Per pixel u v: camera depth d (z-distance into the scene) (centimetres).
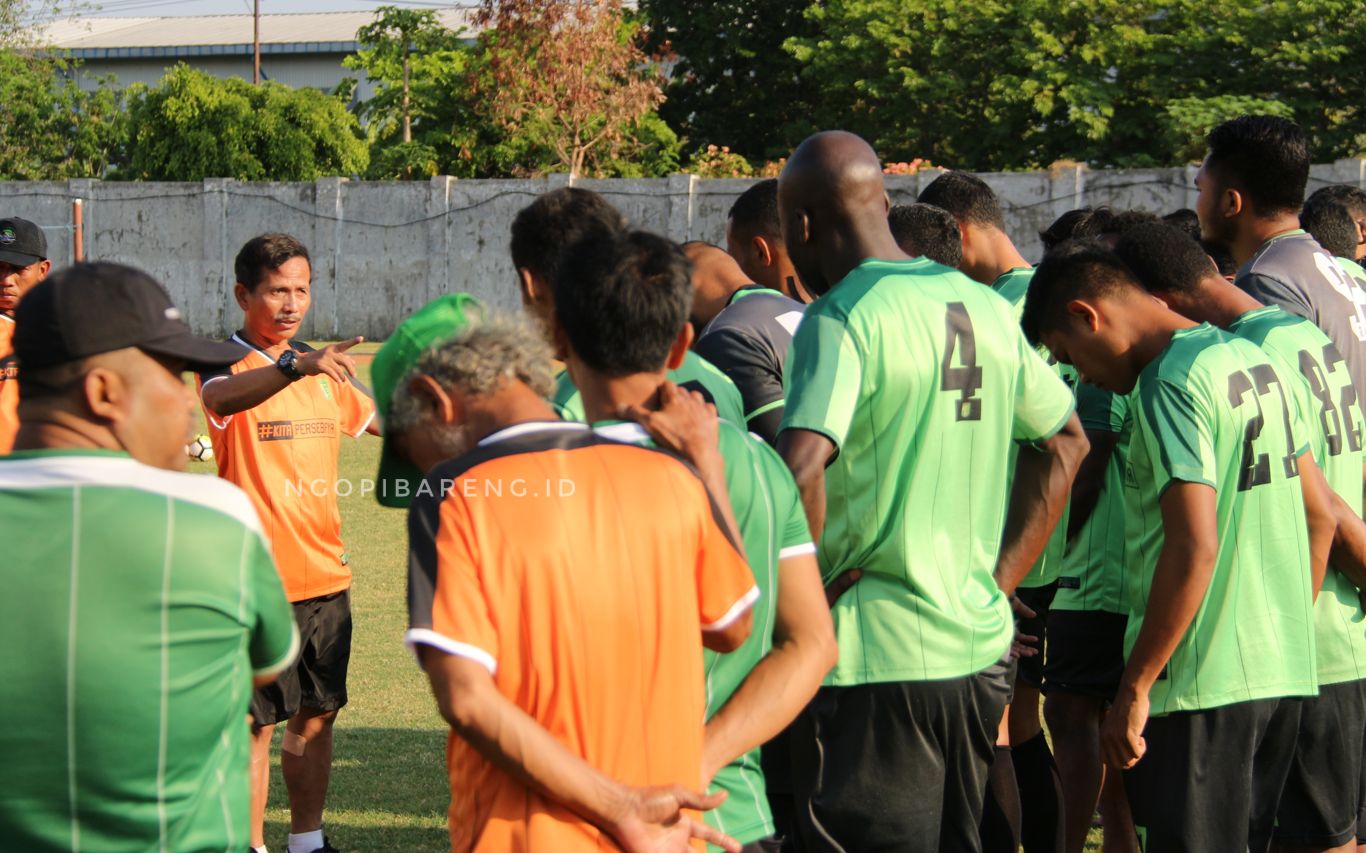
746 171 3077
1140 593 409
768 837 302
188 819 245
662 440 267
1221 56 3023
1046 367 381
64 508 238
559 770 235
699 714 256
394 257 2997
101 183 3150
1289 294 473
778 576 286
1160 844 397
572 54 3491
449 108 3784
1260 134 484
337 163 3800
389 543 1060
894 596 358
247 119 3688
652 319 265
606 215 320
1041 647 536
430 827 541
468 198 2930
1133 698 383
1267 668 394
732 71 4019
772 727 278
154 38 6162
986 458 364
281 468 523
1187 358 385
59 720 234
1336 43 2884
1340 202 621
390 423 272
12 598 234
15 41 4603
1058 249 417
